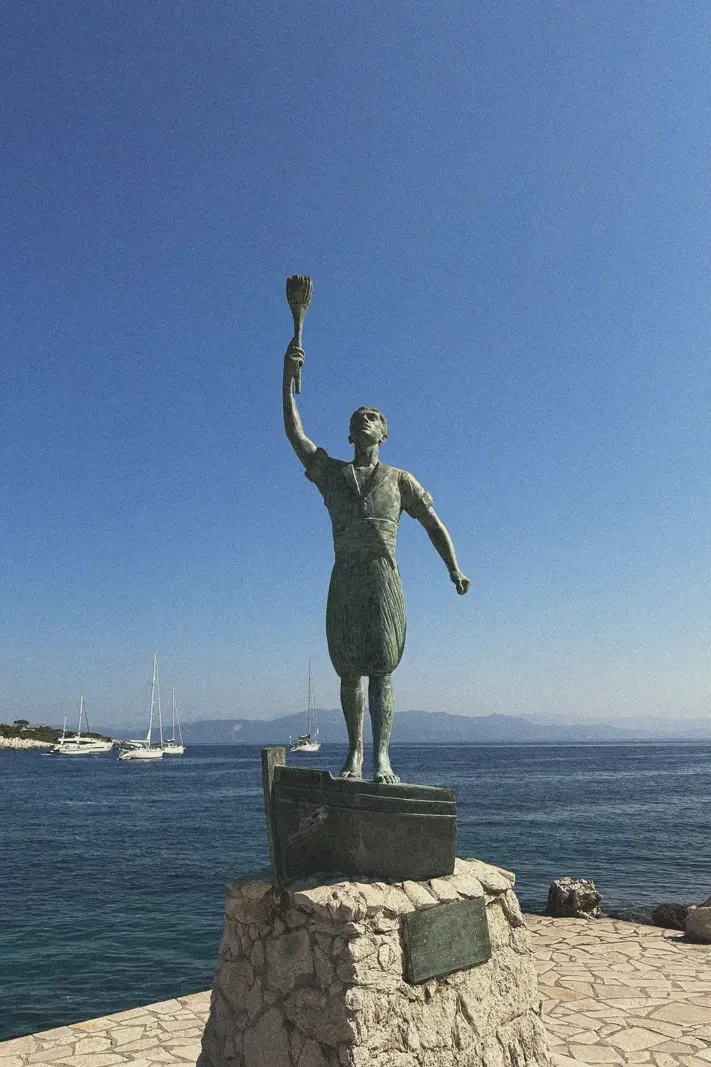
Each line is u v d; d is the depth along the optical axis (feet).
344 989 14.16
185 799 164.55
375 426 18.98
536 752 535.19
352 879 15.69
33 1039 22.77
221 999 17.02
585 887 40.19
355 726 18.45
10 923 52.90
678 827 102.37
